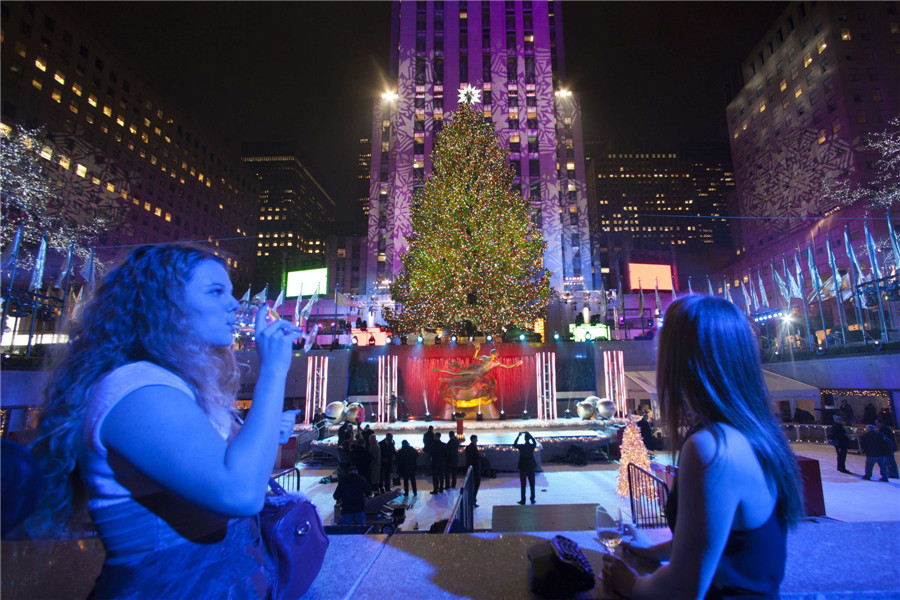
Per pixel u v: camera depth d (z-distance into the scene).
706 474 1.17
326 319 50.28
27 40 53.94
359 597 1.63
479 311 29.47
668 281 48.28
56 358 1.19
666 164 179.00
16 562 1.85
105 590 1.03
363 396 25.06
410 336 28.58
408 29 59.16
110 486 1.03
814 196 56.66
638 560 1.85
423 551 2.09
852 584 1.67
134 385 1.02
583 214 57.69
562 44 62.16
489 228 30.05
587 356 26.45
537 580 1.63
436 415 24.59
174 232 77.69
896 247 22.39
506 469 15.64
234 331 1.41
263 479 1.01
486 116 55.59
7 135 50.50
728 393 1.30
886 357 20.02
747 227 71.25
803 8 59.38
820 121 56.31
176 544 1.09
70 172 57.88
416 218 34.78
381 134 63.72
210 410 1.26
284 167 191.25
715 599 1.25
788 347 30.23
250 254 101.94
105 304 1.23
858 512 9.34
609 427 17.98
